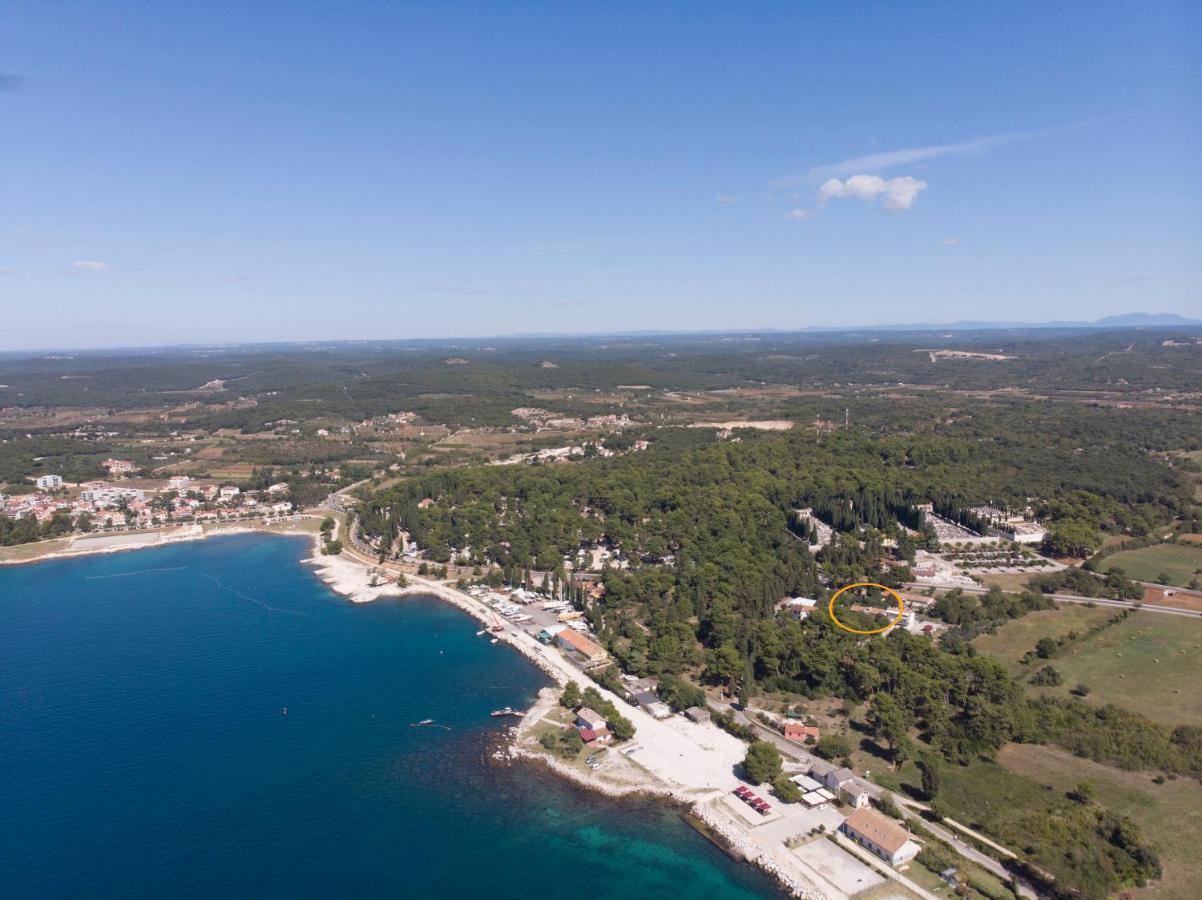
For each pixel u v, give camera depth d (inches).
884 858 6181.1
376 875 6314.0
